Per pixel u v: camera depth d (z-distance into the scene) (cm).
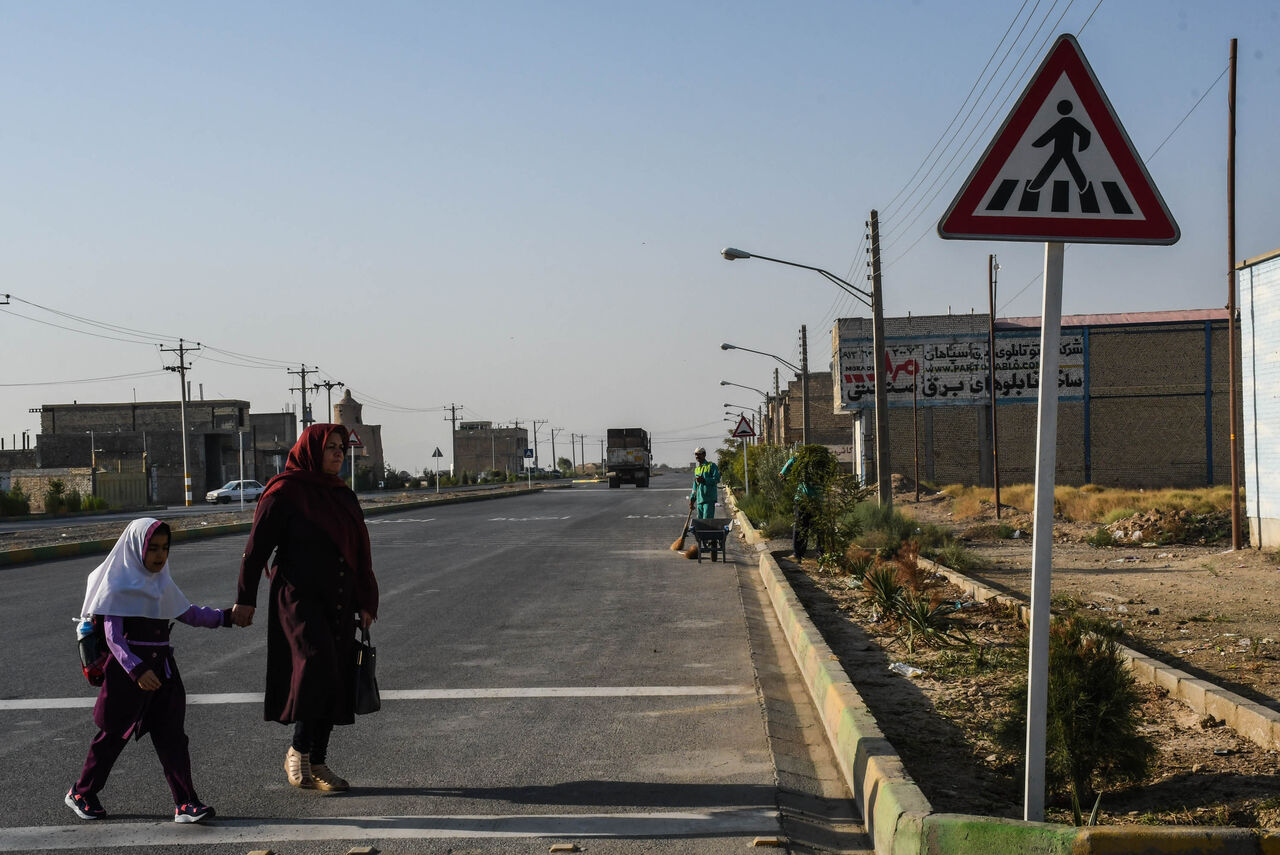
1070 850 395
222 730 694
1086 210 404
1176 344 4781
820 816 526
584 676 857
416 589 1472
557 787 562
